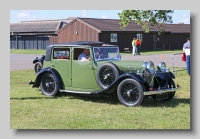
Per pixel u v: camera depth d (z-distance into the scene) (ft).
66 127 20.67
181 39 147.23
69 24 125.08
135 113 23.80
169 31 138.41
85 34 120.47
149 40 134.82
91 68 28.58
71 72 29.78
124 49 117.50
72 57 29.68
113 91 27.53
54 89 30.58
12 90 34.53
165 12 61.31
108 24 125.70
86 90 29.09
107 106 26.48
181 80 40.68
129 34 126.11
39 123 21.52
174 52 114.01
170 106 26.27
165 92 27.78
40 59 49.34
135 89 26.03
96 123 21.31
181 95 30.96
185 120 21.86
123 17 61.11
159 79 27.86
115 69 26.99
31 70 54.95
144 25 63.41
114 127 20.49
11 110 24.90
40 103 27.63
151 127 20.47
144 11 60.95
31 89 35.27
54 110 25.03
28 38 148.66
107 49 29.76
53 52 31.07
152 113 23.76
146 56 91.61
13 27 154.30
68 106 26.45
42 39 144.66
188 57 44.68
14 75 47.96
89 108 25.71
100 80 27.78
